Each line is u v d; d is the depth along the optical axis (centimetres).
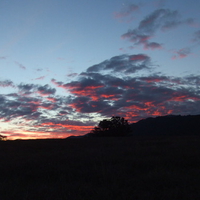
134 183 710
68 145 1911
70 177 818
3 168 981
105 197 601
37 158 1196
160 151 1268
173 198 582
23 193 663
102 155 1193
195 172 805
